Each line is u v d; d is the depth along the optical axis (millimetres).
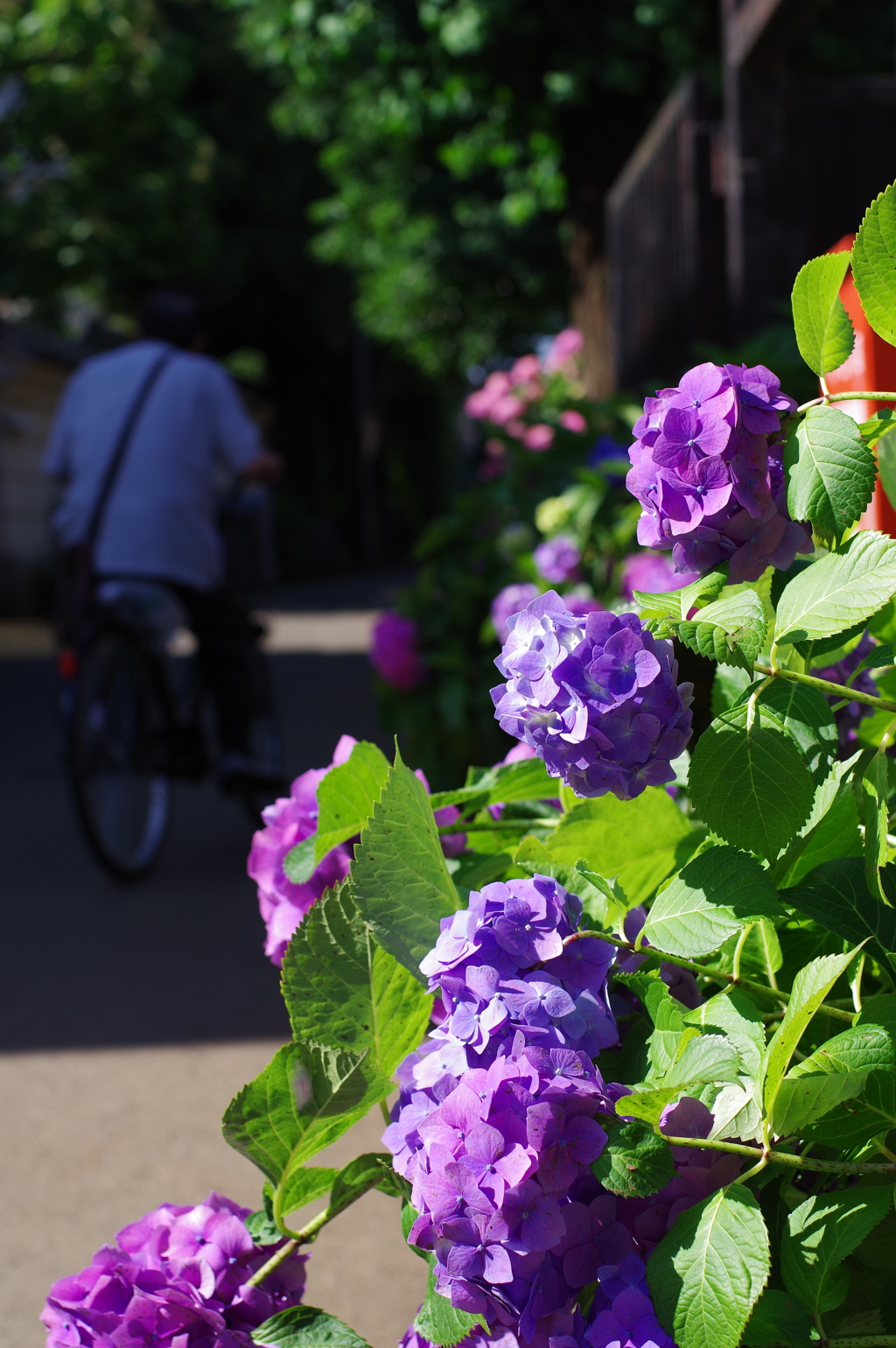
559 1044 814
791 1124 776
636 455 878
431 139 11312
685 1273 744
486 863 1093
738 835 858
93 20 14711
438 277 13930
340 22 8836
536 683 831
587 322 8727
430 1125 791
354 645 12680
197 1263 972
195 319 5035
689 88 5055
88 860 5102
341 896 950
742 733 863
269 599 19641
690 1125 812
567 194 9023
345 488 31594
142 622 4715
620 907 905
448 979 848
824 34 9477
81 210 15992
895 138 4410
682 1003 967
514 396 7816
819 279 899
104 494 4613
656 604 892
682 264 5320
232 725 4656
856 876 889
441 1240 771
